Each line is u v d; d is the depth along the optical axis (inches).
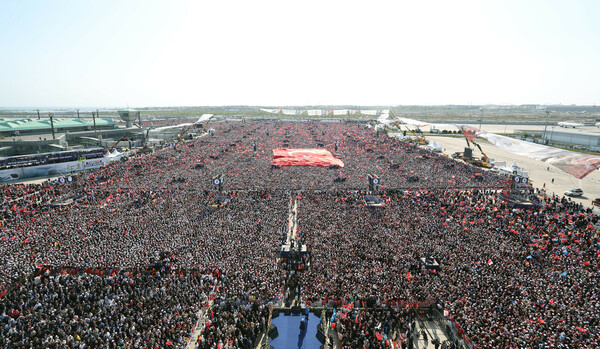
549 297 1470.2
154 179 3693.4
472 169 4215.1
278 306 1541.6
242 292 1573.6
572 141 6294.3
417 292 1563.7
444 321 1417.3
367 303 1520.7
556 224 2321.6
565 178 4197.8
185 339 1309.1
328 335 1391.5
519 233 2186.3
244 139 6845.5
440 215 2559.1
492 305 1429.6
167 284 1647.4
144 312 1435.8
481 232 2220.7
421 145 6702.8
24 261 1818.4
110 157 4734.3
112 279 1672.0
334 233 2204.7
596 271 1683.1
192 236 2158.0
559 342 1186.6
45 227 2292.1
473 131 4803.2
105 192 3161.9
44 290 1579.7
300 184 3523.6
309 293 1578.5
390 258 1862.7
